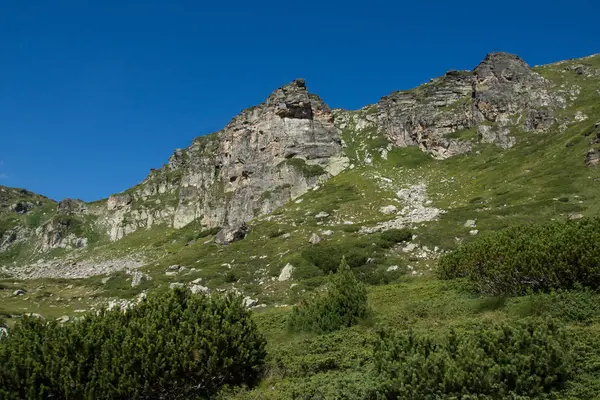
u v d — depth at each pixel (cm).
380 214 5594
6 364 910
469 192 5666
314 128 8888
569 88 7844
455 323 1297
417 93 10394
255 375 1112
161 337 997
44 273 9006
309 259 3691
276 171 8231
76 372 927
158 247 9419
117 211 13662
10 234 14275
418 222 4425
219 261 4572
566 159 5341
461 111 8475
